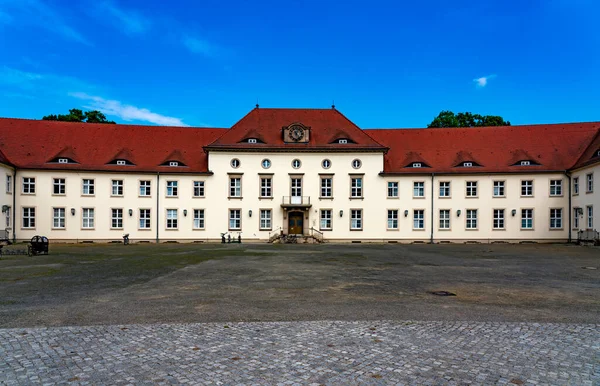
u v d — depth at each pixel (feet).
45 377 19.47
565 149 139.33
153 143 145.18
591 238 118.42
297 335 26.02
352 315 31.71
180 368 20.53
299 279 50.78
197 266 64.54
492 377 19.60
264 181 140.05
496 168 138.00
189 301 36.99
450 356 22.39
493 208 137.80
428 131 153.99
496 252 97.04
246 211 139.03
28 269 60.18
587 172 123.85
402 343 24.52
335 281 49.26
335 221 139.85
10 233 127.95
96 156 137.39
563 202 134.72
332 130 145.79
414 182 140.05
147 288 43.88
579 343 24.77
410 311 33.22
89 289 43.27
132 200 136.05
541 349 23.65
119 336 25.77
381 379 19.25
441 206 139.33
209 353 22.70
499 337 25.86
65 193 133.18
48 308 33.96
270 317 31.04
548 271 60.39
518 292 42.50
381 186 139.95
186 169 138.41
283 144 139.85
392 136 153.28
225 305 35.32
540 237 135.64
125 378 19.31
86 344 24.20
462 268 63.77
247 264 67.67
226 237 137.90
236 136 142.20
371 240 139.54
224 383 18.76
